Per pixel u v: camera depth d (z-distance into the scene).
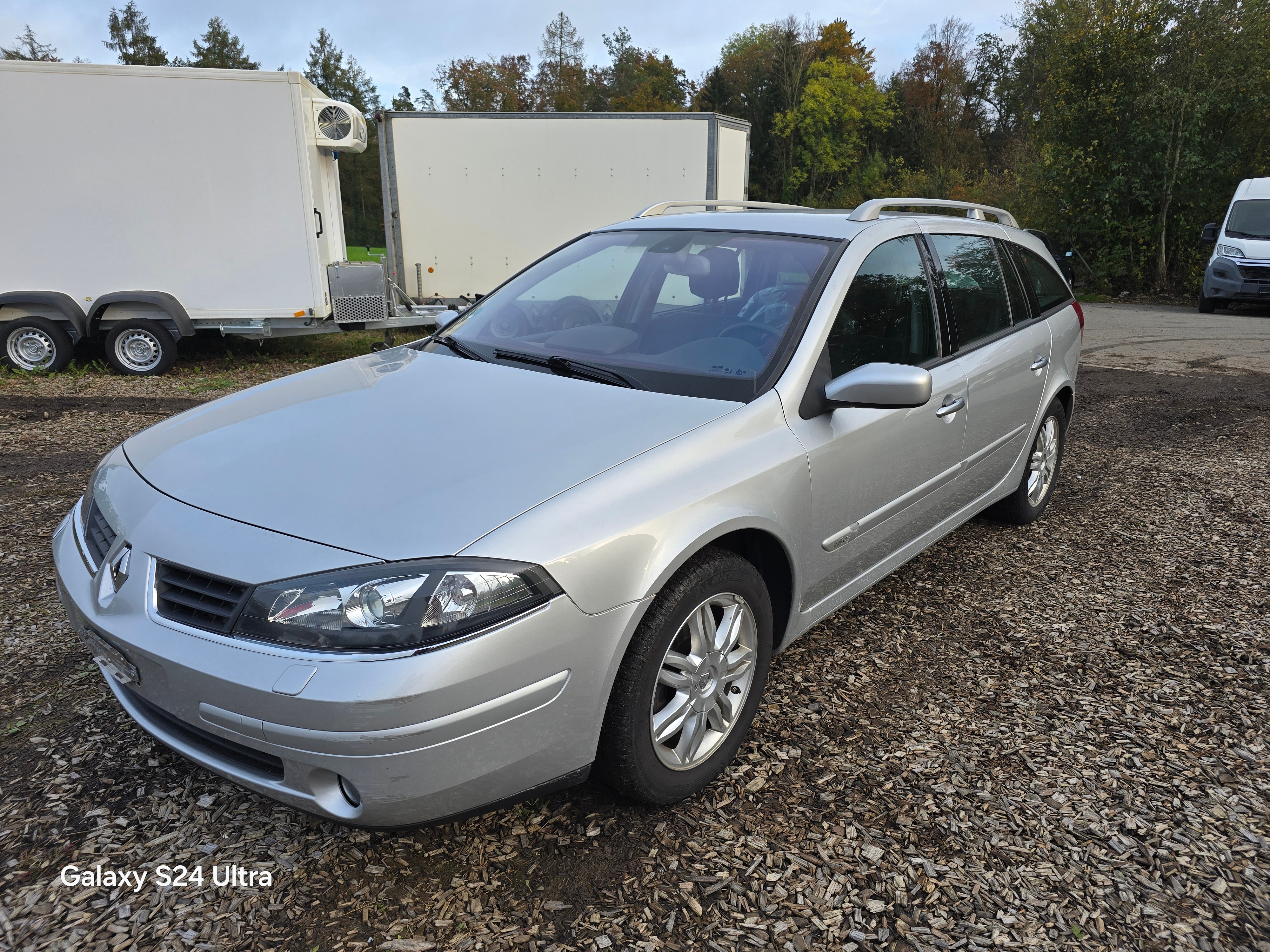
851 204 55.19
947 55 61.19
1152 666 3.13
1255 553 4.27
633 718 2.08
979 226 3.97
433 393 2.59
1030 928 1.93
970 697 2.89
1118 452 6.35
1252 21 18.84
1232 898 2.03
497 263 11.48
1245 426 7.19
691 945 1.86
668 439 2.24
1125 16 19.97
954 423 3.36
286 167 8.78
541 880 2.03
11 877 1.98
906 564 3.96
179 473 2.19
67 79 8.20
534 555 1.85
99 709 2.65
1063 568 4.06
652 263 3.21
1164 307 18.61
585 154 11.18
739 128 11.88
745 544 2.51
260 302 9.07
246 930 1.86
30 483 4.99
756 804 2.33
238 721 1.77
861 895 2.01
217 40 71.44
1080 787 2.43
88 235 8.61
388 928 1.88
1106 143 20.89
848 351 2.81
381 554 1.78
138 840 2.11
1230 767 2.54
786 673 3.03
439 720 1.73
